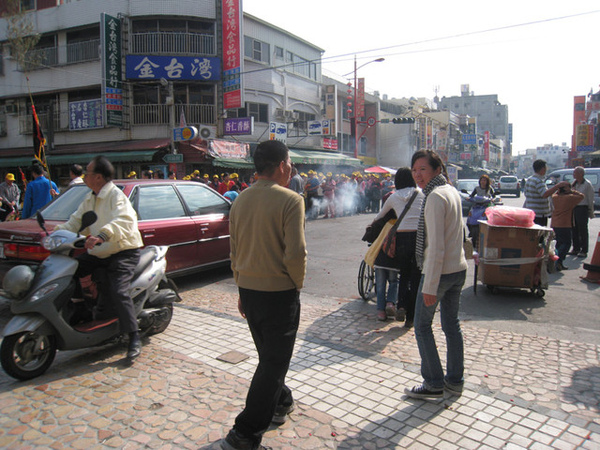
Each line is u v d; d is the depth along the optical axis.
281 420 2.83
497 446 2.59
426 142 40.00
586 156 30.45
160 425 2.84
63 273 3.60
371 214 19.11
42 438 2.70
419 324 3.07
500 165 91.00
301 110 25.84
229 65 20.59
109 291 3.93
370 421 2.87
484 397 3.16
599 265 6.56
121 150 19.73
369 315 5.17
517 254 5.68
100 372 3.63
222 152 19.31
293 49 25.33
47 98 23.14
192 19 20.64
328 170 26.94
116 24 20.08
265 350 2.47
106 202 3.92
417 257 3.28
